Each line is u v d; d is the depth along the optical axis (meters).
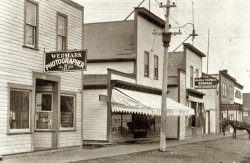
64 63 19.80
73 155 20.38
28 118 19.59
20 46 18.97
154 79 34.62
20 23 18.97
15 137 18.59
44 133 21.94
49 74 21.11
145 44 32.84
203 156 23.98
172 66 43.12
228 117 60.25
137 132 31.36
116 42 33.09
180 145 30.34
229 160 22.62
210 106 52.31
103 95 26.97
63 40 22.69
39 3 20.44
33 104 19.78
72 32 23.42
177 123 37.75
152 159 20.94
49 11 21.25
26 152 19.25
